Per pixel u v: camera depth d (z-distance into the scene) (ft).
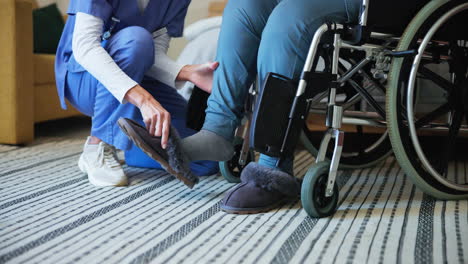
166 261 2.86
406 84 3.92
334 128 3.66
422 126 4.40
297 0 3.63
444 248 3.08
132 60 4.48
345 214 3.85
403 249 3.07
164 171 5.41
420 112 6.16
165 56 4.92
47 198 4.25
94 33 4.24
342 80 3.81
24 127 7.02
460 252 3.01
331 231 3.42
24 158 6.07
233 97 3.86
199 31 7.29
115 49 4.50
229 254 2.97
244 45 3.86
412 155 4.00
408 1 3.86
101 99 4.56
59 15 9.55
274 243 3.17
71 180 4.94
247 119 4.61
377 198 4.36
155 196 4.36
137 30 4.55
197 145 3.83
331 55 3.70
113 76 4.08
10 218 3.68
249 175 3.88
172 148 3.74
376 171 5.60
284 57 3.61
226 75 3.86
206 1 10.40
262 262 2.86
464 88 4.26
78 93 4.85
